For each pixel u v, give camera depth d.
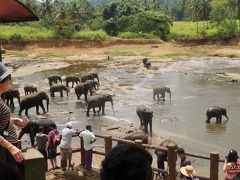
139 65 47.81
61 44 64.56
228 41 65.94
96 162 14.24
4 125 3.99
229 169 8.81
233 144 18.08
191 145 18.03
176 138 19.14
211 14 70.19
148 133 19.94
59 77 34.72
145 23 69.62
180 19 131.25
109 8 75.38
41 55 59.75
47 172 11.49
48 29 71.00
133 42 65.00
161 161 12.91
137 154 1.97
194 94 30.06
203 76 38.84
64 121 22.61
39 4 83.81
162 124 21.70
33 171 4.40
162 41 65.75
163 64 48.62
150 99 28.36
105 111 24.91
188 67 45.91
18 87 34.03
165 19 70.19
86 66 48.31
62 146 11.63
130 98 28.81
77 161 13.86
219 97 28.72
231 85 33.66
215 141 18.56
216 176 10.55
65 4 81.88
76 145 16.67
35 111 25.66
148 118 19.94
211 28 71.44
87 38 65.25
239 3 69.75
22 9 4.48
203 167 14.91
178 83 35.31
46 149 11.54
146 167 1.95
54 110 25.47
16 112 25.33
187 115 23.59
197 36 67.88
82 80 34.44
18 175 2.07
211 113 21.75
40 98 24.42
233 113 24.00
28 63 51.12
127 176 1.92
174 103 26.94
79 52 62.41
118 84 35.00
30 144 17.12
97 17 79.19
